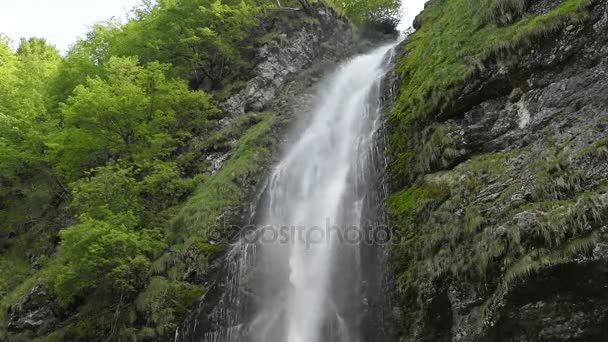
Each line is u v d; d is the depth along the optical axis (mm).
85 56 28078
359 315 13562
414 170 14359
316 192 17781
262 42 26266
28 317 18656
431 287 11727
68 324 17859
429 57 16984
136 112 20641
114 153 21266
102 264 15812
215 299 16016
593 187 9750
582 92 11625
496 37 14172
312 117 21797
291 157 20000
